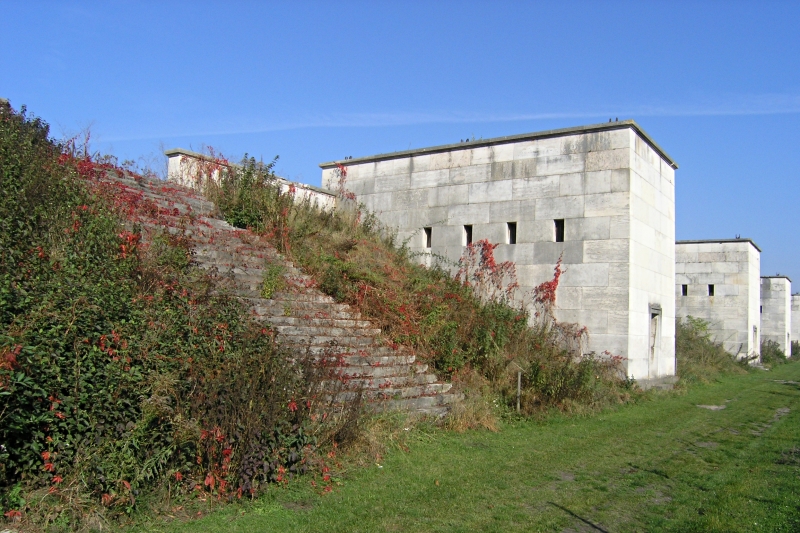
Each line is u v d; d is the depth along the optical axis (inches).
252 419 256.7
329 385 326.3
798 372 1251.8
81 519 209.5
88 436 224.2
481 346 522.0
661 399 629.9
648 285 681.6
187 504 238.4
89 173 450.9
